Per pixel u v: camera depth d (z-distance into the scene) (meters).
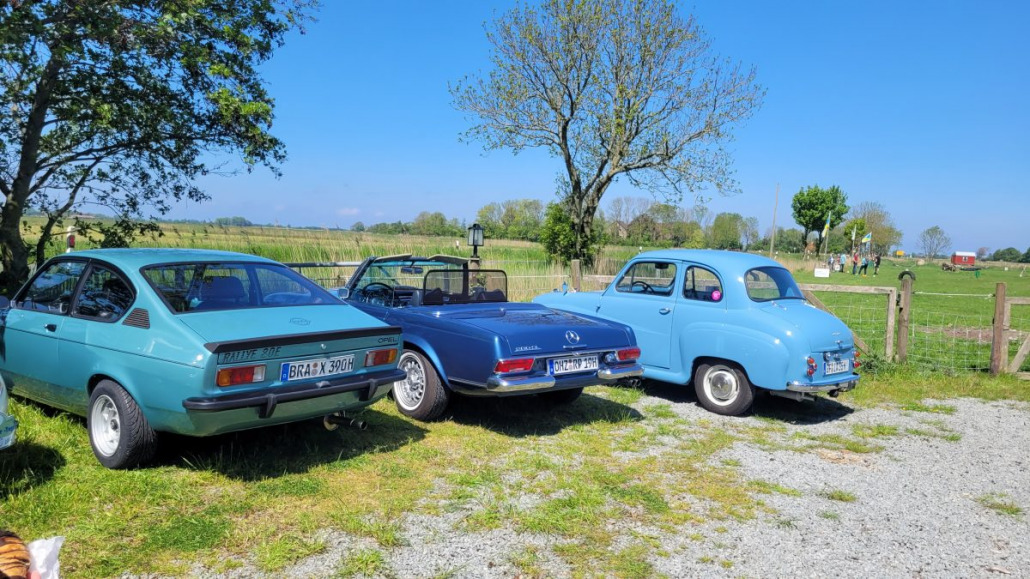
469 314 6.15
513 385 5.39
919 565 3.67
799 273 43.84
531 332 5.62
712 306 7.04
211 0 9.80
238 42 10.12
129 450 4.37
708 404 7.06
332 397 4.59
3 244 9.54
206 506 4.04
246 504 4.05
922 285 34.03
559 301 8.60
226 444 5.11
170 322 4.25
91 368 4.57
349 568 3.35
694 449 5.68
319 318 4.81
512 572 3.41
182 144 10.56
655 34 22.23
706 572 3.50
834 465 5.40
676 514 4.26
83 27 8.77
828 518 4.30
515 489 4.55
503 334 5.47
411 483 4.59
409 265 7.27
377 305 6.79
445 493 4.43
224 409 4.01
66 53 8.52
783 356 6.40
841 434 6.38
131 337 4.37
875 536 4.04
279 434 5.39
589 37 22.47
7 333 5.40
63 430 5.14
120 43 9.05
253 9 10.41
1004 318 9.17
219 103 9.77
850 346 6.89
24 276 9.76
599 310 8.07
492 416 6.42
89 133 9.93
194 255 5.11
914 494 4.79
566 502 4.29
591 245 24.62
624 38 22.55
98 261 4.97
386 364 5.01
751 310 6.75
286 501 4.16
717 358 6.96
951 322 15.74
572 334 5.87
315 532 3.77
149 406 4.22
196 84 10.38
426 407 5.98
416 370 6.15
